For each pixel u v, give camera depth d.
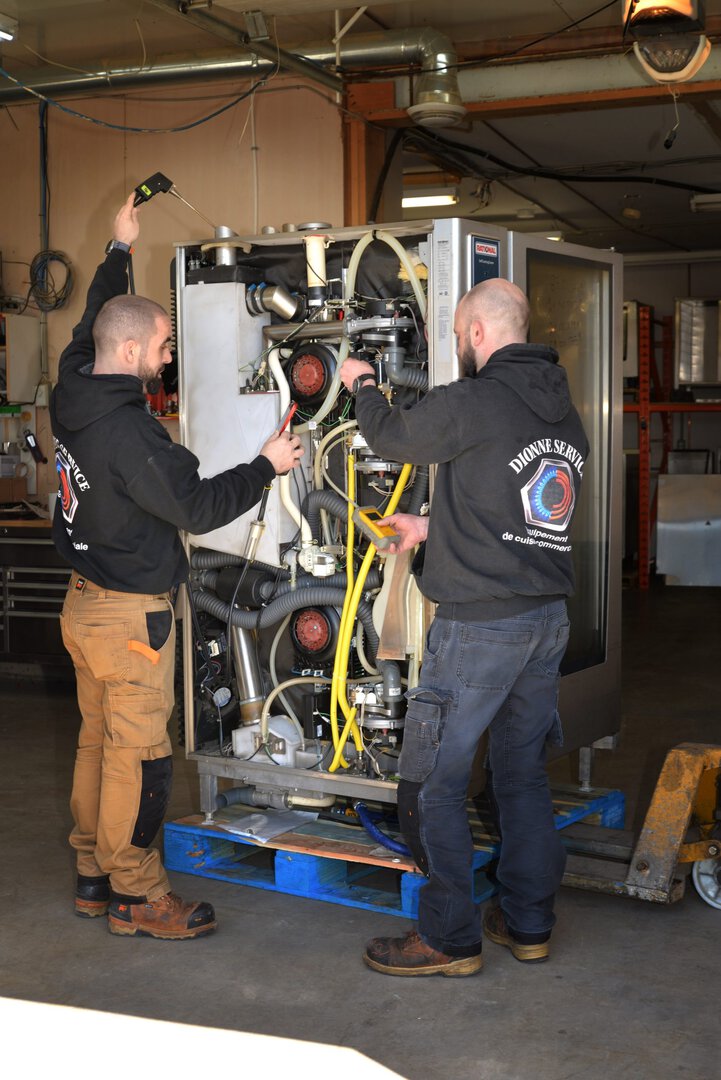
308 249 3.06
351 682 3.06
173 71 5.42
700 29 3.99
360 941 2.72
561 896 3.02
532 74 5.50
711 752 2.87
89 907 2.87
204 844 3.18
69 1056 2.20
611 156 7.68
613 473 3.57
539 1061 2.16
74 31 5.39
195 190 5.92
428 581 2.46
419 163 7.67
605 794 3.46
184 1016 2.35
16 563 5.69
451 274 2.79
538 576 2.42
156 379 2.88
